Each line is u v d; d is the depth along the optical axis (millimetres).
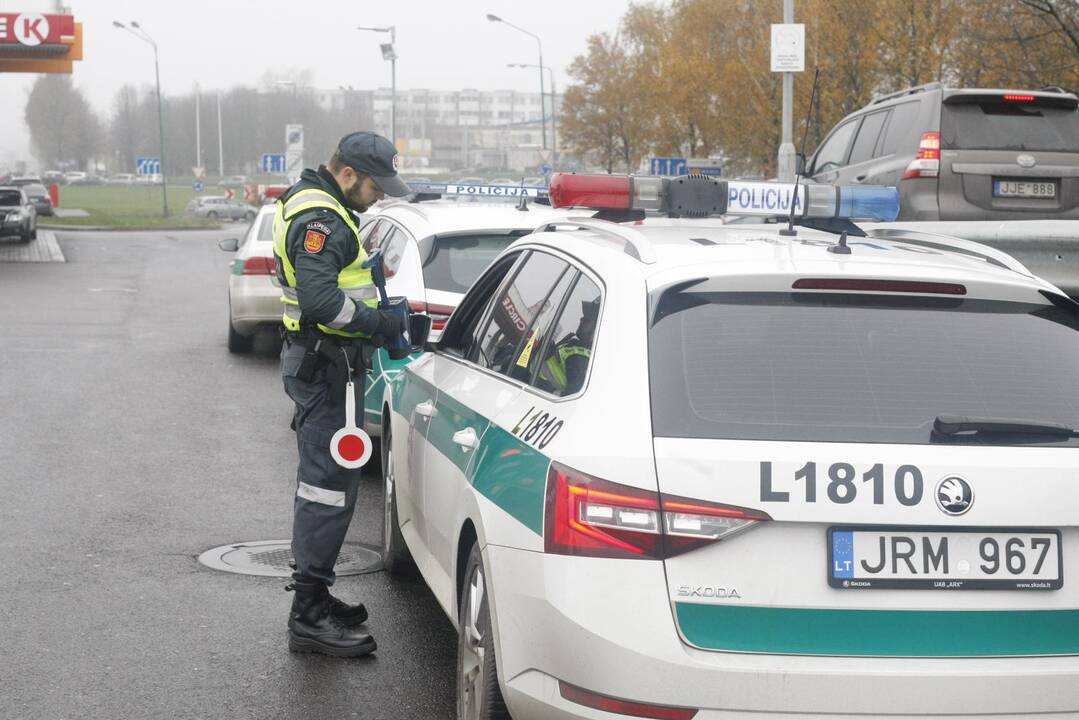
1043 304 3750
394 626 5785
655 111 48625
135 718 4691
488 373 4648
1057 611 3318
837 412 3371
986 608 3291
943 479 3271
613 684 3246
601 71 55750
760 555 3258
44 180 156625
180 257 35750
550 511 3412
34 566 6602
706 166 39438
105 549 6961
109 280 27219
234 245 15766
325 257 5211
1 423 10680
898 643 3270
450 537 4504
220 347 16172
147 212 76625
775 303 3613
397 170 5441
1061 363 3604
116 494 8266
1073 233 8109
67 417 11023
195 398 12195
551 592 3359
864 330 3574
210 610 5965
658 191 5098
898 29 27984
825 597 3256
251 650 5445
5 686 4969
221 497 8266
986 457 3316
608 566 3277
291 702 4875
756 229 4551
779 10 36469
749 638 3252
